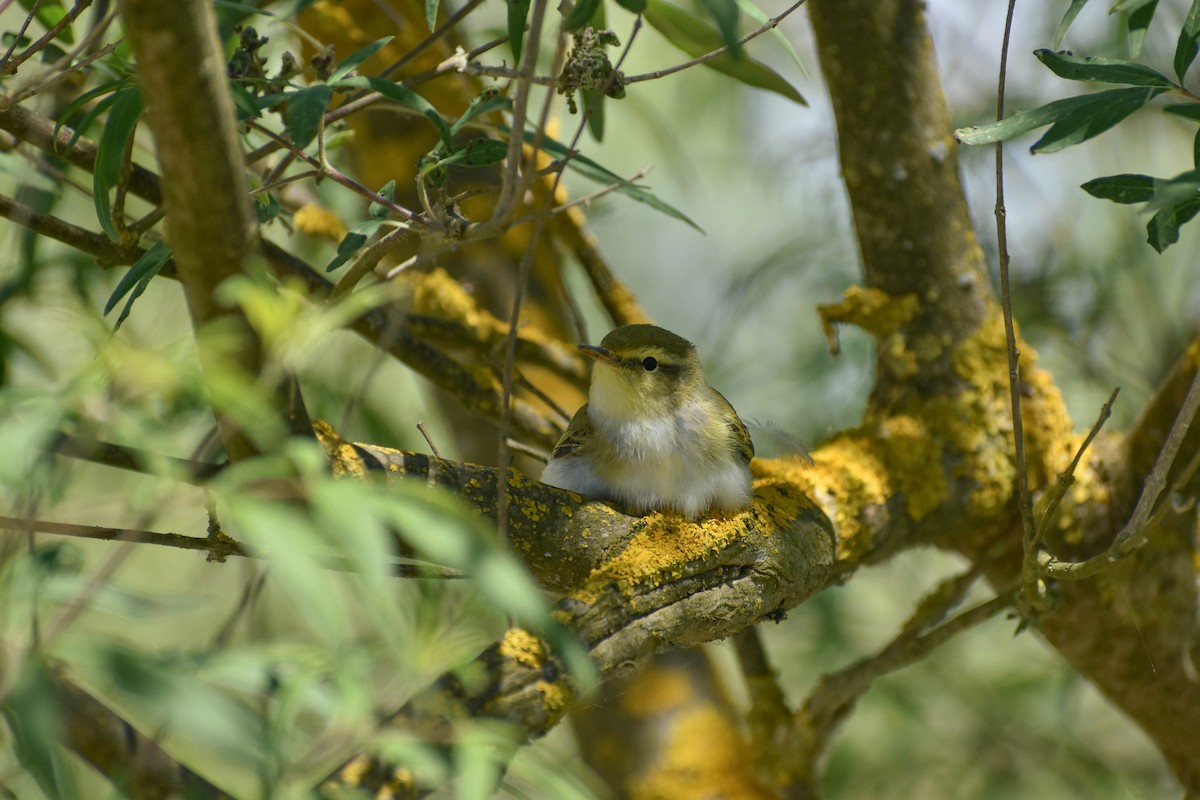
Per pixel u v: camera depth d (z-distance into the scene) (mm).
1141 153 16375
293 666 5660
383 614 5164
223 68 5137
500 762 5809
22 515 5602
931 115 10273
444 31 8172
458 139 11820
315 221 11195
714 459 9148
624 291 12445
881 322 10438
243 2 9211
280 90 8297
